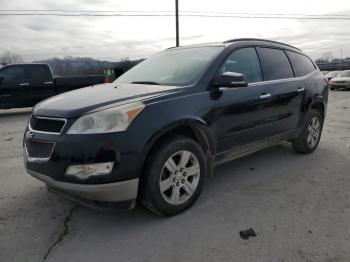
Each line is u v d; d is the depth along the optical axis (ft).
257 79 14.62
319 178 14.87
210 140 12.25
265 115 14.70
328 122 29.78
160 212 10.94
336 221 10.94
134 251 9.46
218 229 10.53
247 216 11.34
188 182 11.62
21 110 46.52
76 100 10.99
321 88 18.67
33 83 41.73
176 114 10.89
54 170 9.85
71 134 9.70
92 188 9.57
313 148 18.76
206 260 8.98
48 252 9.48
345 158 17.87
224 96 12.65
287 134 16.58
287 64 16.84
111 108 10.05
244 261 8.91
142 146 10.00
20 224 11.07
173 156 11.02
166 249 9.52
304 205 12.14
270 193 13.25
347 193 13.20
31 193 13.64
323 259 8.95
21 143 23.45
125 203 10.28
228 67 13.30
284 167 16.39
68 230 10.68
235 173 15.60
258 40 15.60
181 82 12.36
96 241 10.00
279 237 10.02
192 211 11.73
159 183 10.65
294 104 16.51
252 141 14.38
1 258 9.20
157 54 16.33
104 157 9.52
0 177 15.69
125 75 15.43
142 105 10.36
